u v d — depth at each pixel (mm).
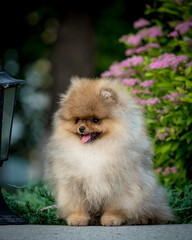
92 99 6117
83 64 14938
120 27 15797
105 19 15891
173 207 7238
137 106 6457
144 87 8391
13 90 6004
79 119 6082
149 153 6301
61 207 6152
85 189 5918
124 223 6152
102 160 5898
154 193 6359
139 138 6098
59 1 14844
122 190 5898
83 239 4969
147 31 9234
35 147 16562
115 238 5020
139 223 6332
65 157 6016
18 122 16375
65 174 5980
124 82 8383
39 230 5414
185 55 8562
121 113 6059
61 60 14938
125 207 5949
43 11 15492
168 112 8164
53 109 14953
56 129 6273
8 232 5285
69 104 6230
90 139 6012
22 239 4945
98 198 5926
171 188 8133
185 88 8000
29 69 16703
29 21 16266
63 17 14977
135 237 5062
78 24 14914
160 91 8461
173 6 9234
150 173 6238
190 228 5488
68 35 14891
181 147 8266
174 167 8320
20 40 16266
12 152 16453
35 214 6652
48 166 6418
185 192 7570
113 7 15562
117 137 5949
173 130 8070
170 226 5645
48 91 16828
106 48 16188
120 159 5879
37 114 16484
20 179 16734
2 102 5840
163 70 8133
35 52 16266
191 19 8742
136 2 15367
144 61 8578
